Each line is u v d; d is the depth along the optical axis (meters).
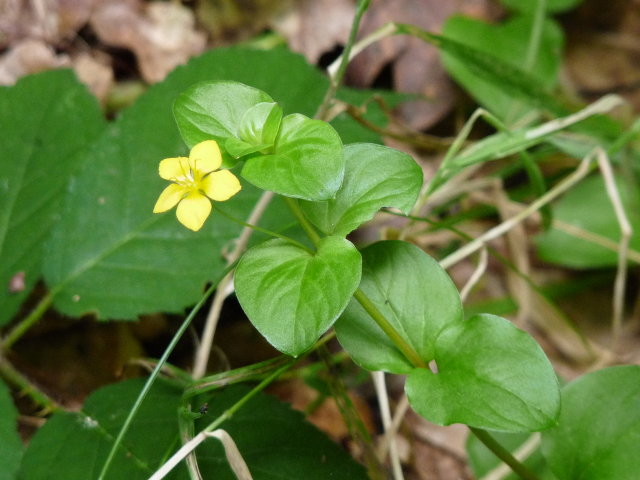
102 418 0.18
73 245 0.20
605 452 0.16
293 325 0.14
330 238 0.15
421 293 0.16
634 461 0.16
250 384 0.21
